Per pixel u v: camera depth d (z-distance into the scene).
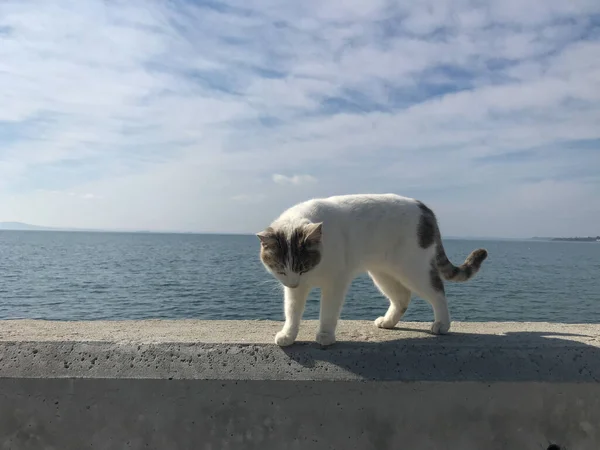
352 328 1.09
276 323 1.14
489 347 0.84
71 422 0.76
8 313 3.64
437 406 0.78
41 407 0.76
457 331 1.06
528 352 0.83
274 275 0.94
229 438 0.76
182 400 0.76
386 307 3.10
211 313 3.53
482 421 0.78
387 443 0.77
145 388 0.76
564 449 0.79
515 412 0.78
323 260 0.90
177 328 1.03
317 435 0.77
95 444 0.76
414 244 1.00
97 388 0.76
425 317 2.70
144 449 0.76
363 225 0.96
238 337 0.90
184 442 0.76
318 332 0.88
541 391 0.78
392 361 0.81
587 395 0.79
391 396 0.77
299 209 0.97
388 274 1.06
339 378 0.77
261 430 0.77
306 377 0.77
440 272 1.04
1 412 0.76
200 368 0.78
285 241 0.89
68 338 0.85
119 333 0.93
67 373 0.76
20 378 0.76
